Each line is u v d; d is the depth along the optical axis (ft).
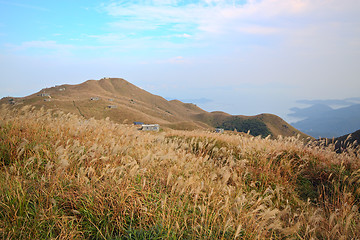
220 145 29.99
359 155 22.45
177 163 18.45
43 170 14.71
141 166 16.37
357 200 16.96
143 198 12.95
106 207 11.84
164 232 10.62
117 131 27.14
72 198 12.37
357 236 11.76
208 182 15.97
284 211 10.55
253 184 17.79
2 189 11.82
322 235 12.07
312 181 21.29
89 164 15.96
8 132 19.24
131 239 10.37
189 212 12.69
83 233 10.68
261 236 10.48
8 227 10.02
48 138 19.86
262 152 24.06
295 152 25.11
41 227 10.44
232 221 11.56
